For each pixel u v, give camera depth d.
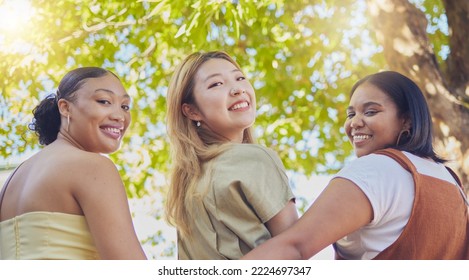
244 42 5.59
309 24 5.70
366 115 2.29
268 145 5.90
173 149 2.39
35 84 5.33
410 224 2.01
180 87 2.43
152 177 6.07
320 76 5.89
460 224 2.14
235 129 2.42
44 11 5.22
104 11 5.30
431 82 3.52
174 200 2.32
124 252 2.10
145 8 5.23
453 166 3.40
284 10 5.59
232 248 2.14
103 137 2.37
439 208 2.05
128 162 6.02
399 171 2.06
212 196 2.18
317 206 1.99
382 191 2.00
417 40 3.59
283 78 5.81
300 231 1.94
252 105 2.45
